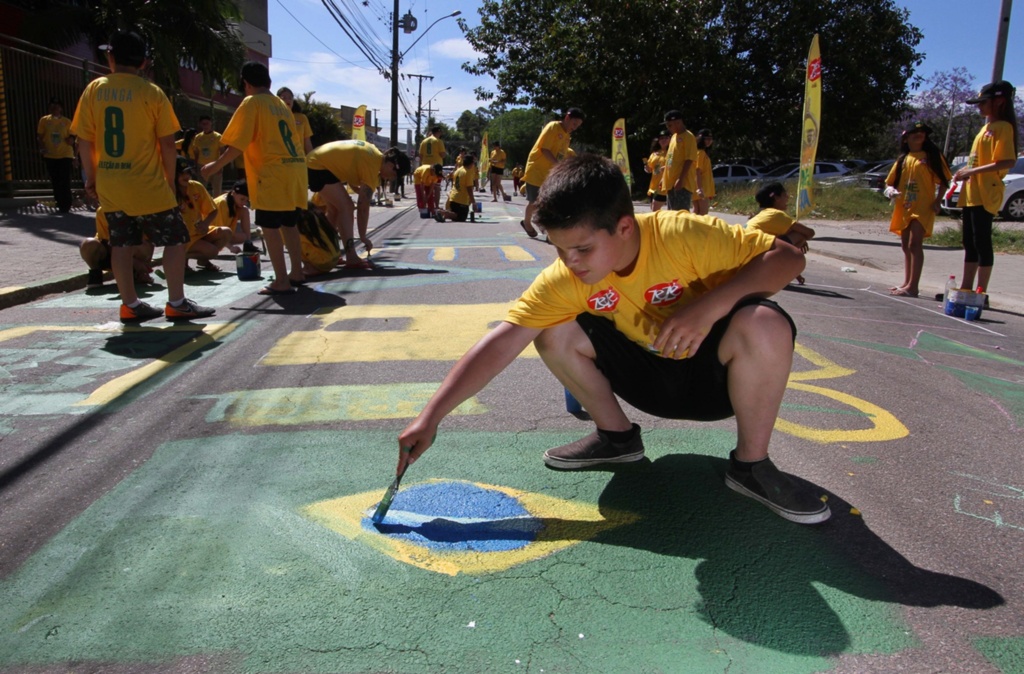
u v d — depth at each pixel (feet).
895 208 22.02
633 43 84.43
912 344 15.47
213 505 7.68
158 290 20.11
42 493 7.94
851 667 5.39
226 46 54.85
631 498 7.95
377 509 7.32
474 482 8.29
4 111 40.04
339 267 24.64
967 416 10.83
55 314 16.81
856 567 6.68
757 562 6.73
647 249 6.89
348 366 12.67
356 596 6.19
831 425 10.26
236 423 10.00
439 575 6.51
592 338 7.74
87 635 5.68
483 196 99.60
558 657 5.48
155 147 15.29
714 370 7.33
